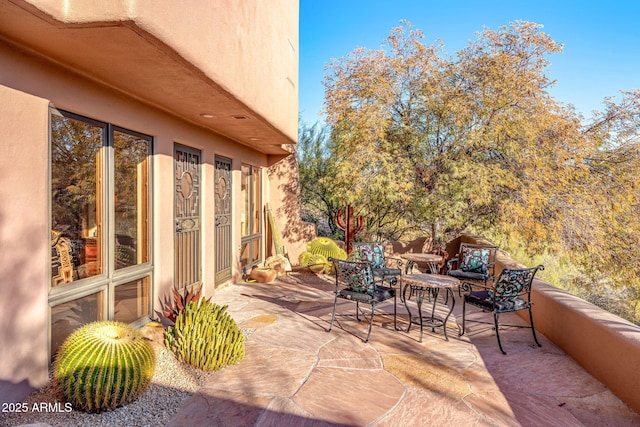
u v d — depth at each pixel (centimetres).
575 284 1204
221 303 616
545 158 896
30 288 292
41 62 299
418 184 987
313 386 334
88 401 268
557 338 449
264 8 511
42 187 302
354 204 1021
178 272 548
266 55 526
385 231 1211
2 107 266
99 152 384
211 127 605
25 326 288
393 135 998
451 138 964
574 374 375
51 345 321
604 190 955
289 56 667
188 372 349
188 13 303
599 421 293
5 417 265
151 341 402
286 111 654
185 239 570
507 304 446
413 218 1052
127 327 320
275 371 362
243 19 432
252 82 469
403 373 367
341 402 308
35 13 226
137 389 289
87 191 367
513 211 862
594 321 372
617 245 961
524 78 886
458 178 906
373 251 678
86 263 365
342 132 979
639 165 952
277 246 916
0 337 267
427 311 599
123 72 335
